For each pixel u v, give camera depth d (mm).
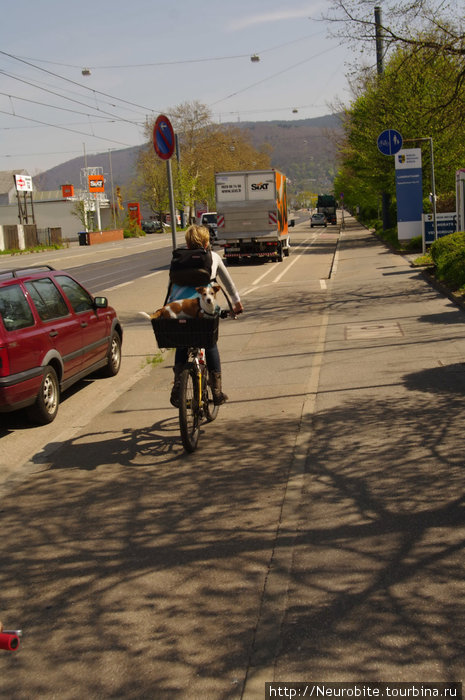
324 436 6645
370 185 40875
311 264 29609
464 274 15266
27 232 60594
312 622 3555
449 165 32781
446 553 4168
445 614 3523
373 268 22953
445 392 7770
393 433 6531
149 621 3713
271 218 31109
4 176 97438
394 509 4871
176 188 90438
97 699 3135
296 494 5297
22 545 4812
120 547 4652
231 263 32781
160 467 6215
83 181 98562
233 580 4070
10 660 3463
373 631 3432
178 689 3150
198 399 6672
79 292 9781
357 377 8844
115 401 8867
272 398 8250
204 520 4977
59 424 8234
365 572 4020
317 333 12414
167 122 10031
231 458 6285
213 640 3486
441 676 3078
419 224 27797
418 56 18328
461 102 19078
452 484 5227
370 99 33969
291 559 4262
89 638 3604
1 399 7379
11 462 6871
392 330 11875
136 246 56719
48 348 8234
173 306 6355
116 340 10812
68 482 6016
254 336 12797
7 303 7844
